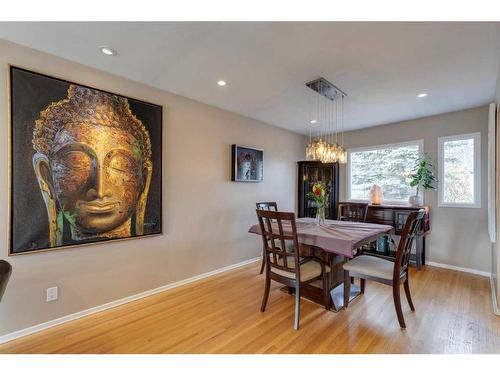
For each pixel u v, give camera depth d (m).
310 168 4.83
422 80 2.49
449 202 3.54
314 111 3.53
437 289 2.78
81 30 1.72
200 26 1.68
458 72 2.31
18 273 1.88
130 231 2.48
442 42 1.83
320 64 2.19
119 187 2.40
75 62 2.15
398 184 4.07
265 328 2.03
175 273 2.90
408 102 3.12
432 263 3.67
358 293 2.63
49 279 2.02
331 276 2.48
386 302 2.48
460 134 3.44
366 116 3.74
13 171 1.84
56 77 2.04
